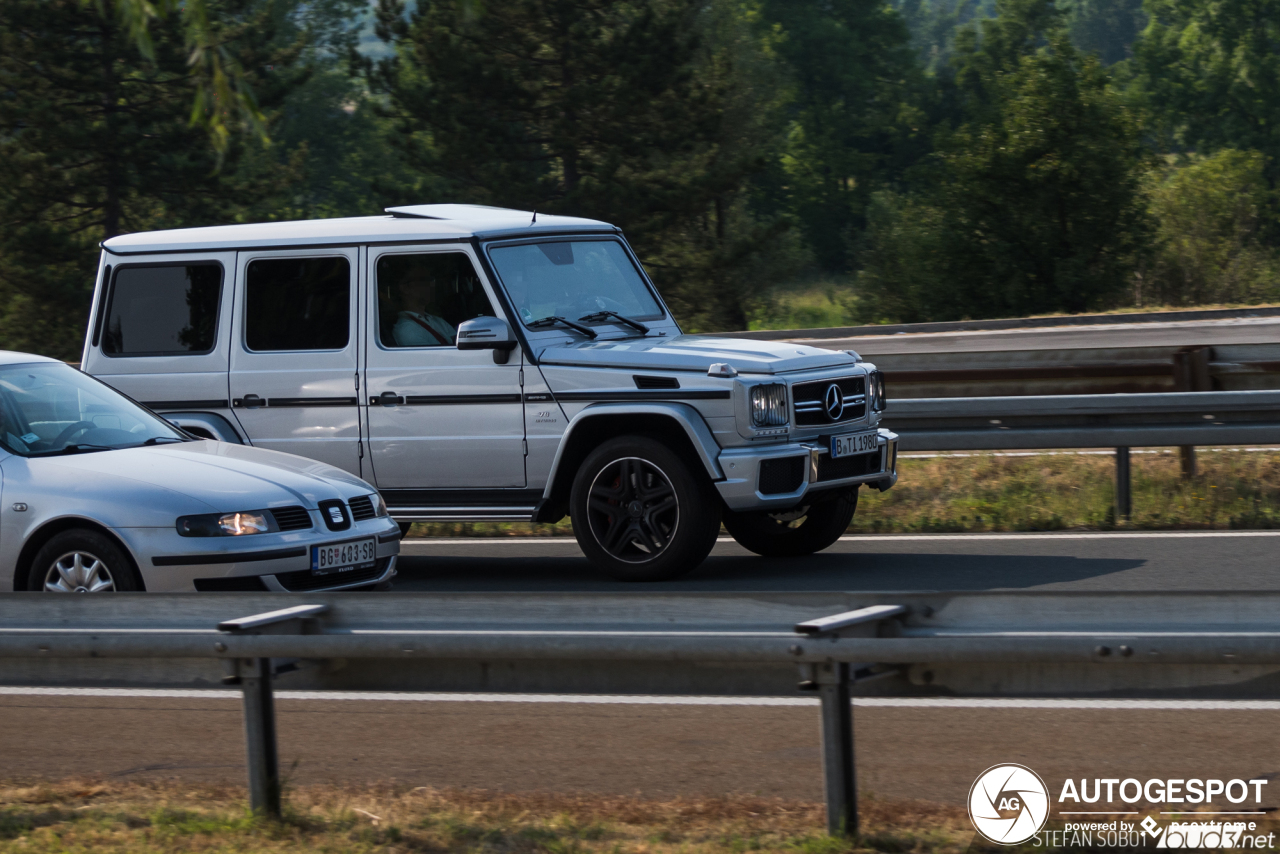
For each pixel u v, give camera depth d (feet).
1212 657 17.84
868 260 234.99
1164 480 55.98
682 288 197.47
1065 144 206.28
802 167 398.83
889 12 431.02
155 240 48.16
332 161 357.61
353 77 185.68
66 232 180.04
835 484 43.52
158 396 47.19
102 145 178.50
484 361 43.88
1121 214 208.23
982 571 43.83
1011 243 212.23
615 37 177.99
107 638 21.16
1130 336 101.65
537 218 46.88
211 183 185.68
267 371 46.14
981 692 19.01
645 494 42.75
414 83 183.01
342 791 23.81
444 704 29.86
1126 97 371.35
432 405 44.39
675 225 188.75
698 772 24.85
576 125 177.58
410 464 44.78
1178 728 26.45
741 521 48.60
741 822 21.59
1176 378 60.70
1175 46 385.70
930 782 23.93
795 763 25.13
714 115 183.32
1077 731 26.53
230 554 34.04
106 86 177.58
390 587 38.27
